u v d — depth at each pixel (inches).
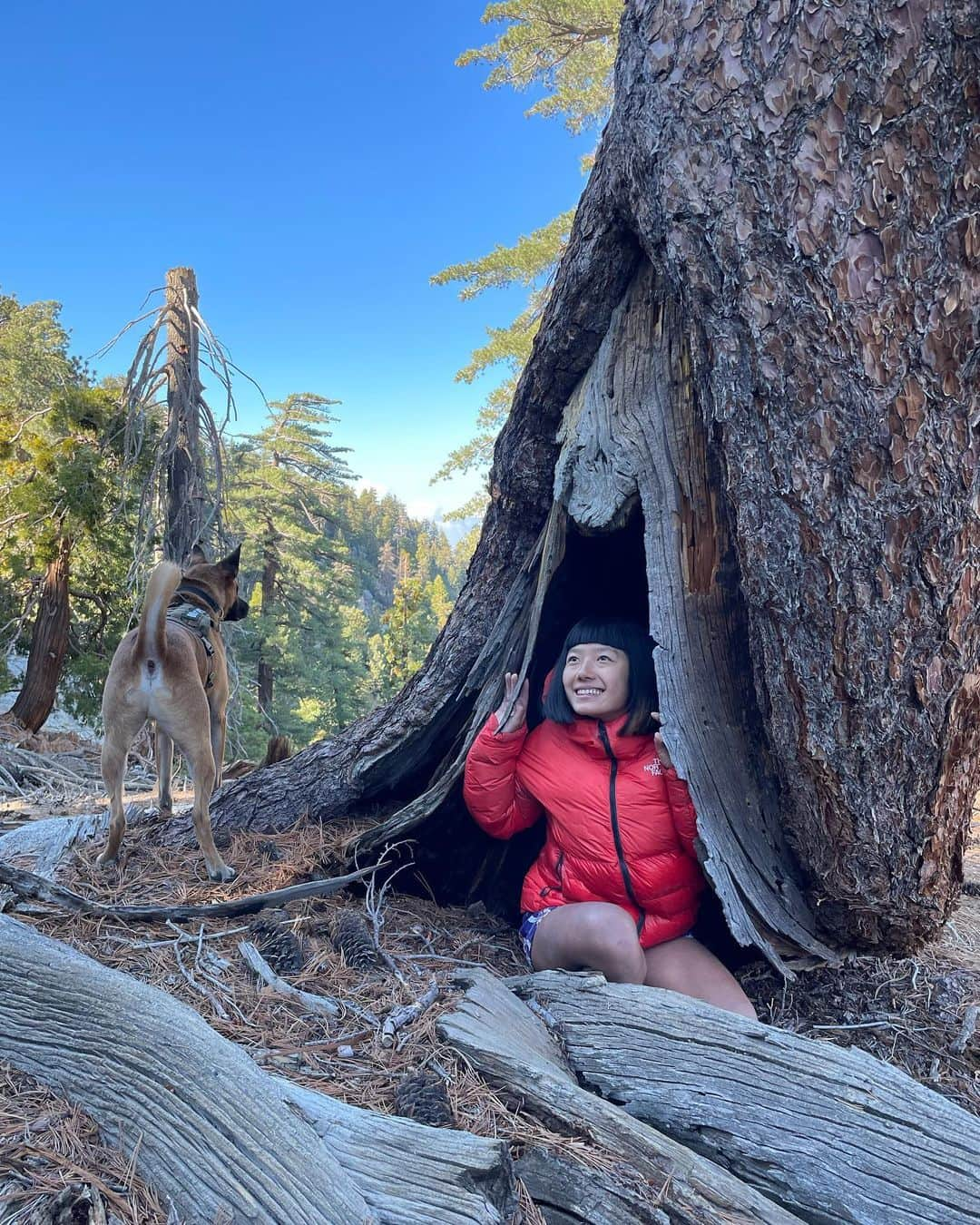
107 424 547.8
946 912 135.0
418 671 175.6
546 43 642.2
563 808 134.0
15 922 103.7
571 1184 80.7
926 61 99.7
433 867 170.7
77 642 614.9
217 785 196.4
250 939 128.4
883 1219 82.9
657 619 128.3
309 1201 72.5
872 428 106.7
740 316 111.4
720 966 128.6
